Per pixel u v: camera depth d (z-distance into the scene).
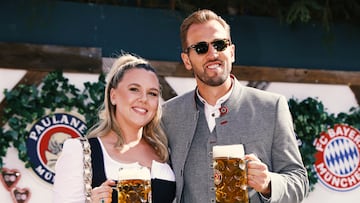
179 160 3.00
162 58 5.04
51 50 4.71
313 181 5.19
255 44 5.28
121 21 4.98
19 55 4.64
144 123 2.87
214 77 2.90
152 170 2.89
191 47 2.94
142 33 5.02
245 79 5.15
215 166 2.42
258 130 2.92
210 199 2.90
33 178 4.57
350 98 5.41
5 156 4.53
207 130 3.02
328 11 5.28
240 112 2.99
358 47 5.47
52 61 4.70
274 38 5.32
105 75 4.79
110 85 2.94
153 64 4.95
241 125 2.96
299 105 5.23
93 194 2.50
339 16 5.48
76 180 2.71
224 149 2.40
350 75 5.42
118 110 2.89
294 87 5.29
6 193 4.52
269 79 5.21
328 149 5.28
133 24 5.01
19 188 4.53
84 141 2.79
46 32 4.80
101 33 4.93
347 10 5.45
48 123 4.62
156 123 3.05
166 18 5.09
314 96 5.33
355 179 5.32
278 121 2.93
